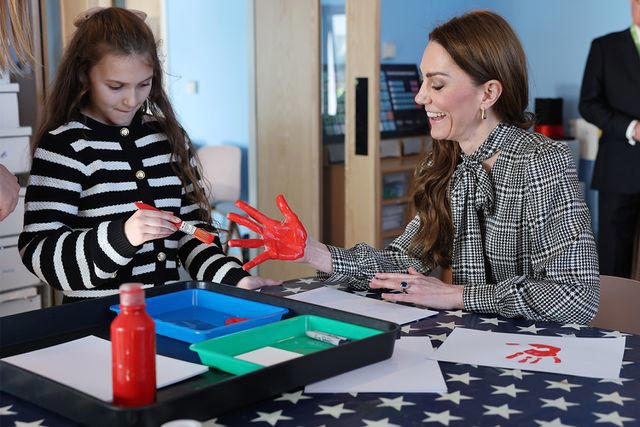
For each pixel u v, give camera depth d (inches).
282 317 52.1
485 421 37.5
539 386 42.2
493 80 60.6
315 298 61.4
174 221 53.8
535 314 55.7
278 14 137.5
